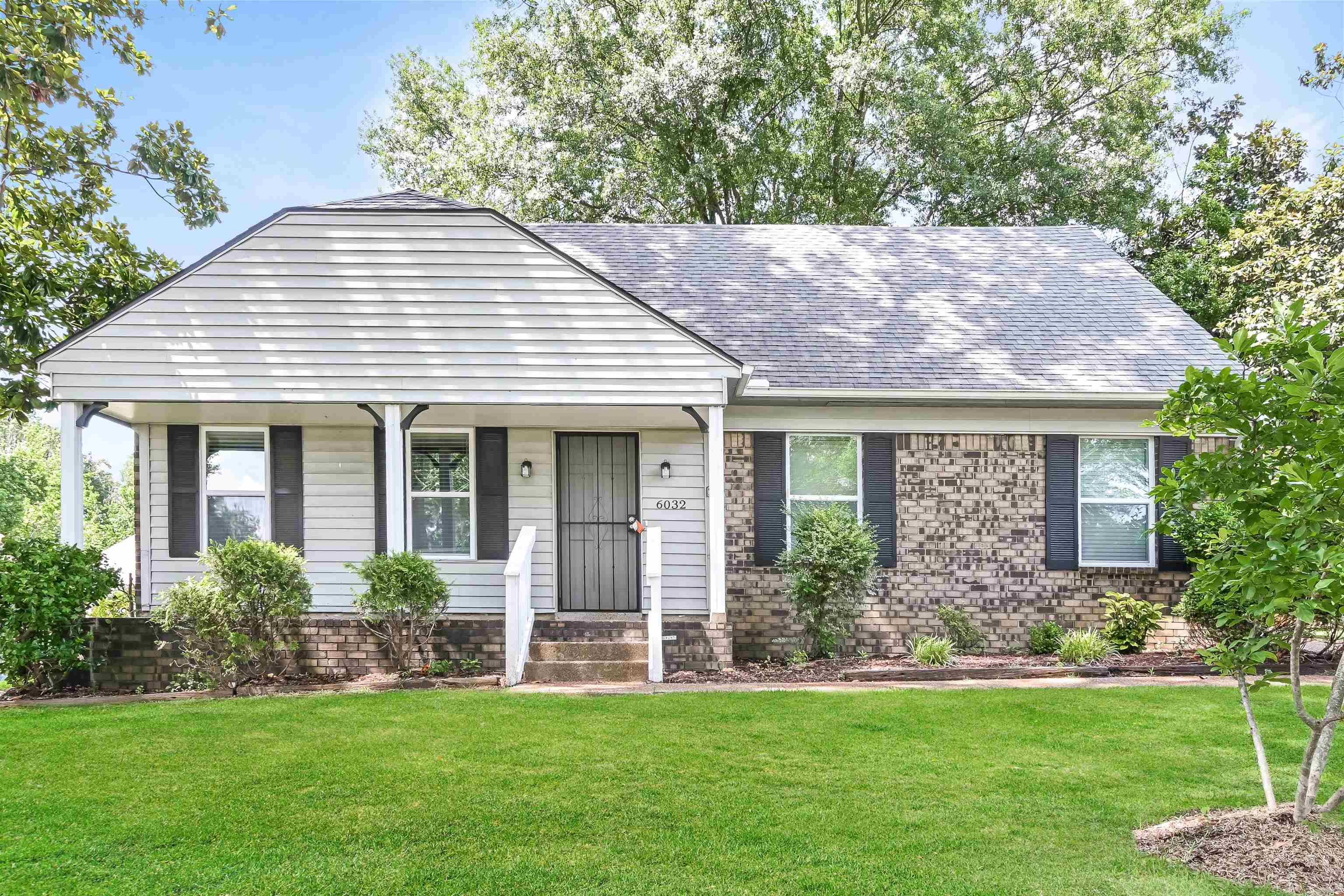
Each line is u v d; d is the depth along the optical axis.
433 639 10.12
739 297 13.63
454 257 10.22
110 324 9.95
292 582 9.60
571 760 6.42
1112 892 4.33
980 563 11.91
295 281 10.11
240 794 5.71
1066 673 10.04
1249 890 4.32
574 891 4.37
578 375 10.26
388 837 5.03
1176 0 26.28
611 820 5.29
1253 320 15.80
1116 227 25.23
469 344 10.20
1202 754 6.70
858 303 13.60
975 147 25.45
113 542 38.00
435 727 7.34
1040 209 25.61
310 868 4.64
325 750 6.66
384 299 10.16
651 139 25.86
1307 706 8.22
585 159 24.83
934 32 26.27
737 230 15.93
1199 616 10.46
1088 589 11.92
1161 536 11.94
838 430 11.94
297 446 11.61
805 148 27.38
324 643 10.02
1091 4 26.62
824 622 10.95
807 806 5.54
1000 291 14.12
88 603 9.45
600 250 15.00
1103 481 12.22
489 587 11.68
